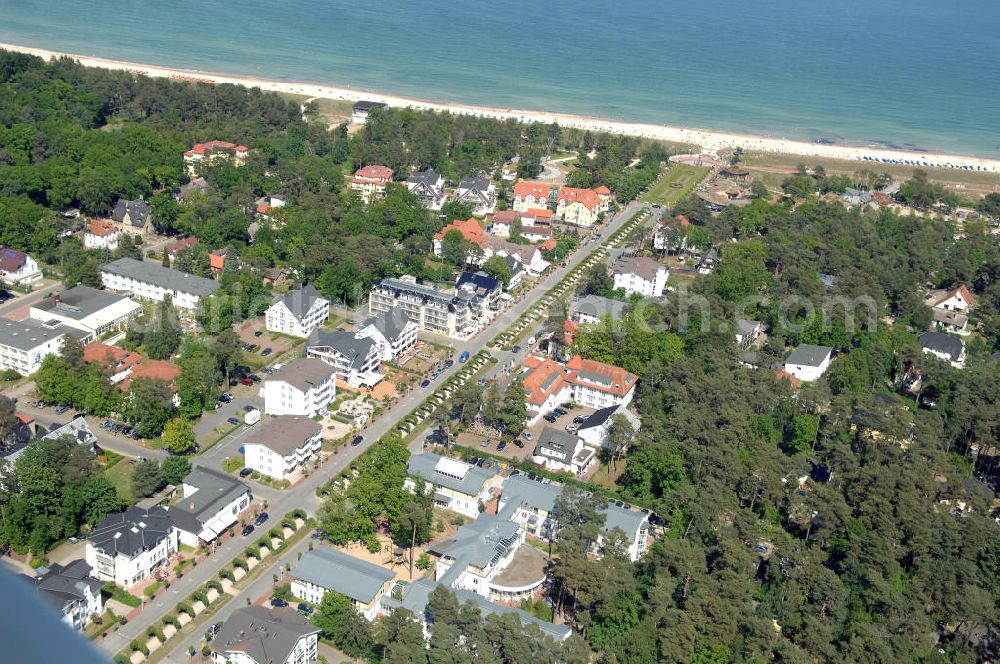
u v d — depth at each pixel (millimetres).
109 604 180750
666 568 192875
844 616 190250
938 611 197250
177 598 183750
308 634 167500
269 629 166750
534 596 194750
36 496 193750
